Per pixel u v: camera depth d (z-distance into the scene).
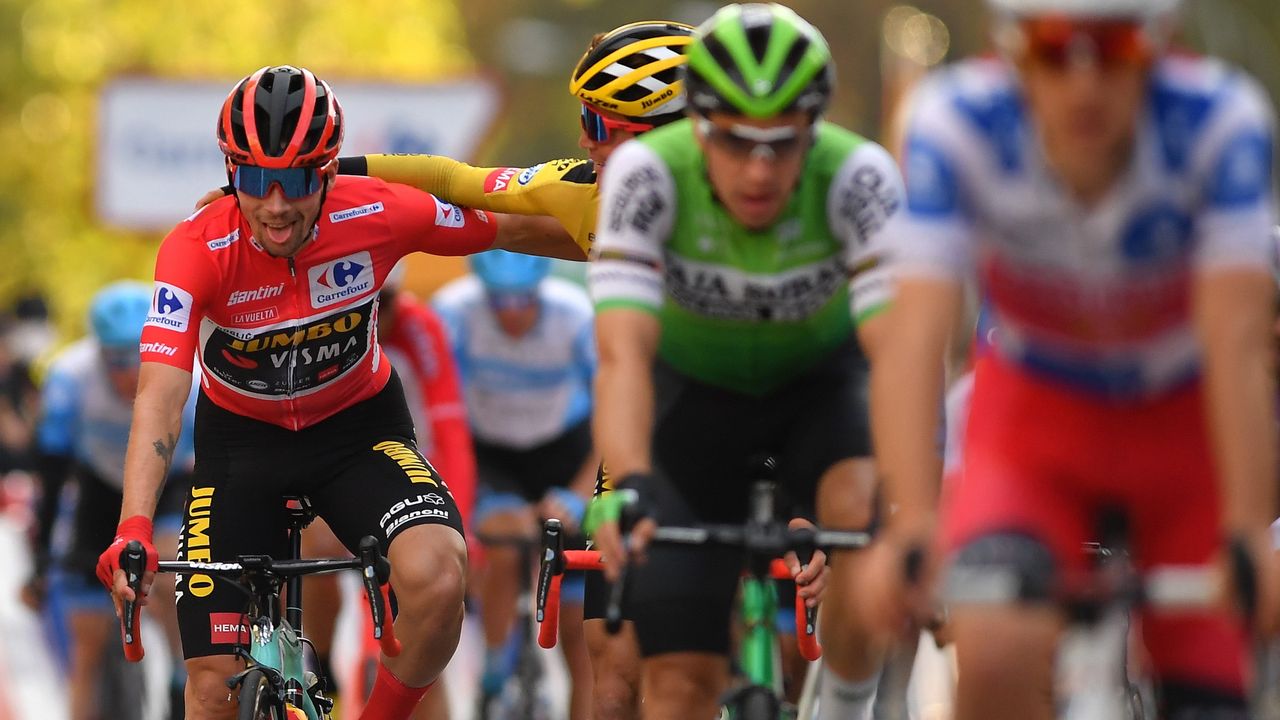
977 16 125.12
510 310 25.75
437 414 22.02
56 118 76.62
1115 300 10.99
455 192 17.42
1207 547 11.41
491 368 26.44
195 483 16.45
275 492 16.36
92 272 75.62
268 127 14.92
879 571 10.27
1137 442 11.45
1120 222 10.66
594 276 13.52
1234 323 10.39
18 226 75.88
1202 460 11.48
